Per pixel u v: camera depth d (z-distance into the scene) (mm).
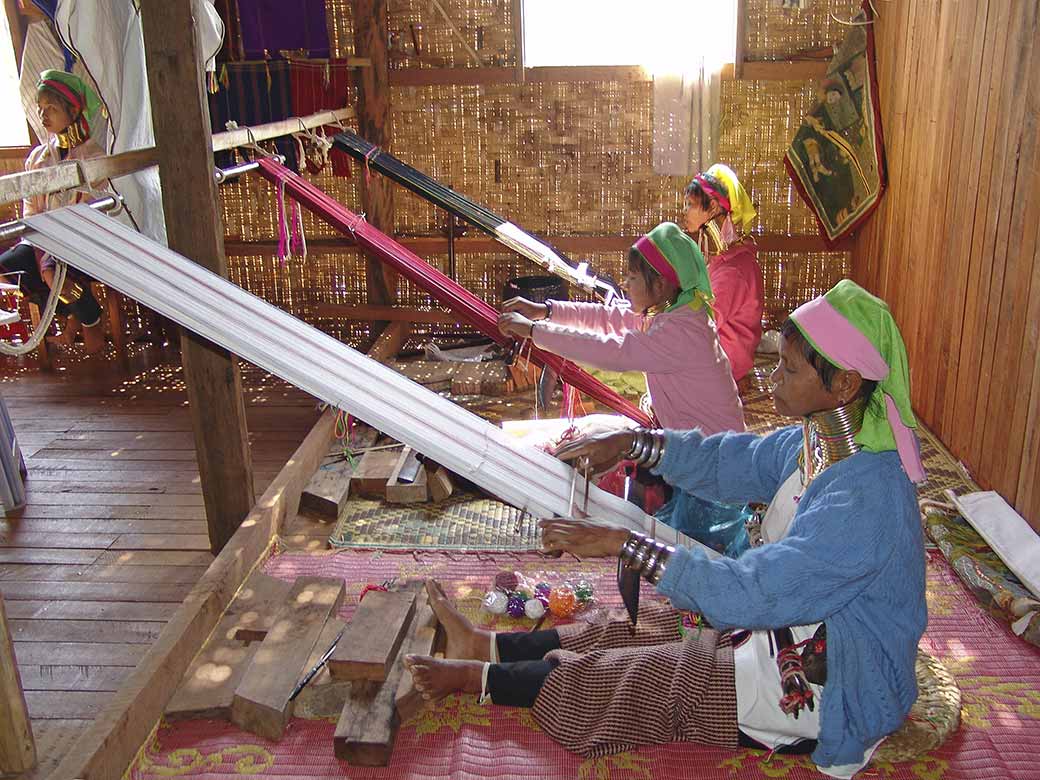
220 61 4785
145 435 4055
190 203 2709
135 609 2715
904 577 1790
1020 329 3111
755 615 1738
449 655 2299
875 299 1699
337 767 2070
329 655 2193
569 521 1863
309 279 5449
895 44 4508
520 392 4531
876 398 1741
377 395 2168
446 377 4570
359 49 5012
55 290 2391
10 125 5113
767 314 5434
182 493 3488
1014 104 3191
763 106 5094
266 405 4504
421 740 2154
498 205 5352
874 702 1833
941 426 3943
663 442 2182
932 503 3209
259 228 5387
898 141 4500
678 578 1772
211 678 2297
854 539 1702
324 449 3717
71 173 2318
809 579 1714
